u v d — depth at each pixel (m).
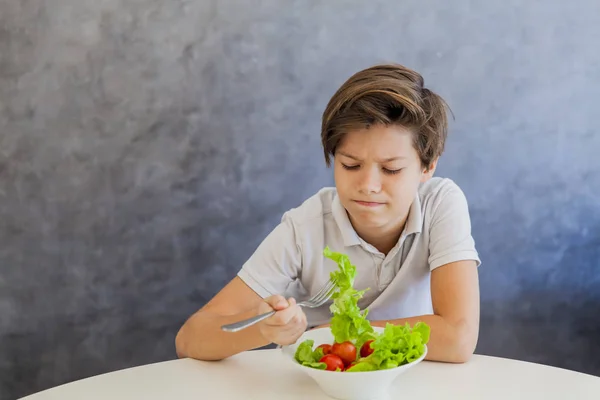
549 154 2.03
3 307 1.97
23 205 1.94
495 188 2.02
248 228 1.99
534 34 1.98
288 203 1.98
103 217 1.96
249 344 1.16
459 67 1.97
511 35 1.97
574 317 2.09
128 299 1.99
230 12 1.91
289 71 1.93
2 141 1.91
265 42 1.92
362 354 1.05
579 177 2.05
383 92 1.19
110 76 1.91
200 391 1.06
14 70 1.89
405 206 1.25
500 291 2.05
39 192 1.94
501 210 2.03
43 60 1.89
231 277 2.00
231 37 1.91
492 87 1.98
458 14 1.95
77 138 1.93
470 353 1.19
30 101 1.90
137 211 1.96
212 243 1.99
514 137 2.01
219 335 1.19
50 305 1.98
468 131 1.99
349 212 1.29
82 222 1.96
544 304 2.07
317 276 1.43
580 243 2.07
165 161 1.95
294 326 1.04
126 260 1.98
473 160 2.00
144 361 2.02
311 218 1.42
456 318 1.23
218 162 1.96
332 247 1.41
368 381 0.98
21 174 1.93
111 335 2.00
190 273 2.00
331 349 1.06
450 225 1.35
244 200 1.98
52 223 1.95
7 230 1.94
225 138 1.95
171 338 2.02
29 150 1.92
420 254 1.39
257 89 1.94
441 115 1.32
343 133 1.20
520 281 2.06
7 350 1.98
